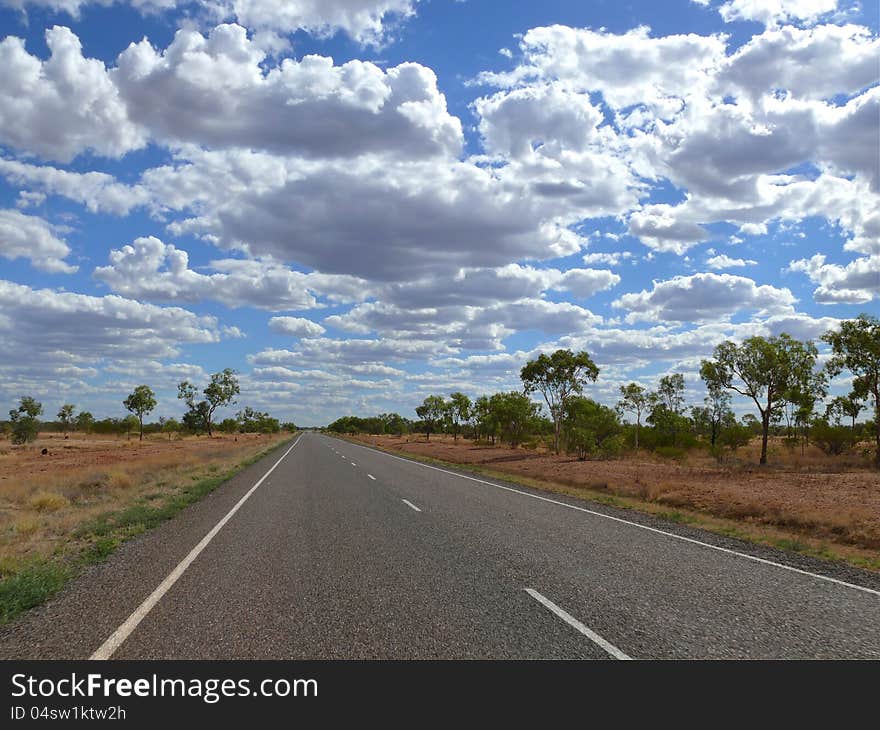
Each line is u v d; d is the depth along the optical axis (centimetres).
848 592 727
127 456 4325
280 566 845
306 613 618
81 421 11438
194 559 895
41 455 4572
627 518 1356
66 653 515
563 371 4744
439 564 856
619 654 512
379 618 602
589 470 2988
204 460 3600
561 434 4981
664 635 558
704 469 3030
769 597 694
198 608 636
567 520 1309
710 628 578
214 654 511
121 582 756
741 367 3466
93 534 1118
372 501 1633
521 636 552
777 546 1063
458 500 1667
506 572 807
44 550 972
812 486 2138
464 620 596
